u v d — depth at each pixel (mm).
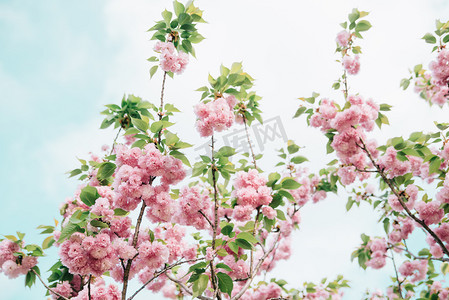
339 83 4430
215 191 2824
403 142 3652
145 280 3506
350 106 3775
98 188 2777
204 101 3254
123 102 3592
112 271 2762
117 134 3449
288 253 4957
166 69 3143
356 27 4492
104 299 2615
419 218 3889
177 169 2748
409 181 4223
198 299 3125
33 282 2979
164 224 3865
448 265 4957
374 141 4250
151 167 2576
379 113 4109
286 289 4625
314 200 5301
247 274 3211
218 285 2631
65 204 3537
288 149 4660
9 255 2854
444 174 3986
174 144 2768
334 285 5391
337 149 3795
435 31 4363
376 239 5559
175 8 3264
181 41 3385
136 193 2578
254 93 3918
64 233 2371
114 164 2877
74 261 2283
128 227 2744
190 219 3045
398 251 5418
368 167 4383
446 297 4828
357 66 4410
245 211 3104
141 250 2557
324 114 3869
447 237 3934
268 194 3168
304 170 5133
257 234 3277
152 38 3396
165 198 2652
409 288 5348
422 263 5160
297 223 4926
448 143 3805
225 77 3080
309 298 4996
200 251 4059
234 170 3025
